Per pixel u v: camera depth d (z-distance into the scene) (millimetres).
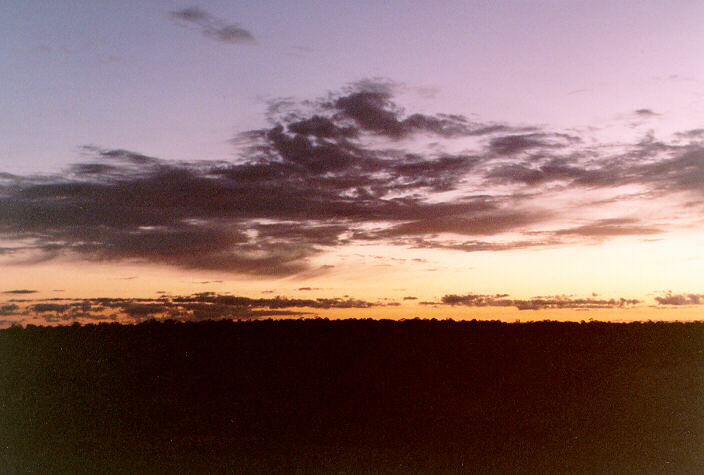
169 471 17547
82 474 17266
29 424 21406
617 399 24469
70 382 25734
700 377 26938
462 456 18969
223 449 19422
